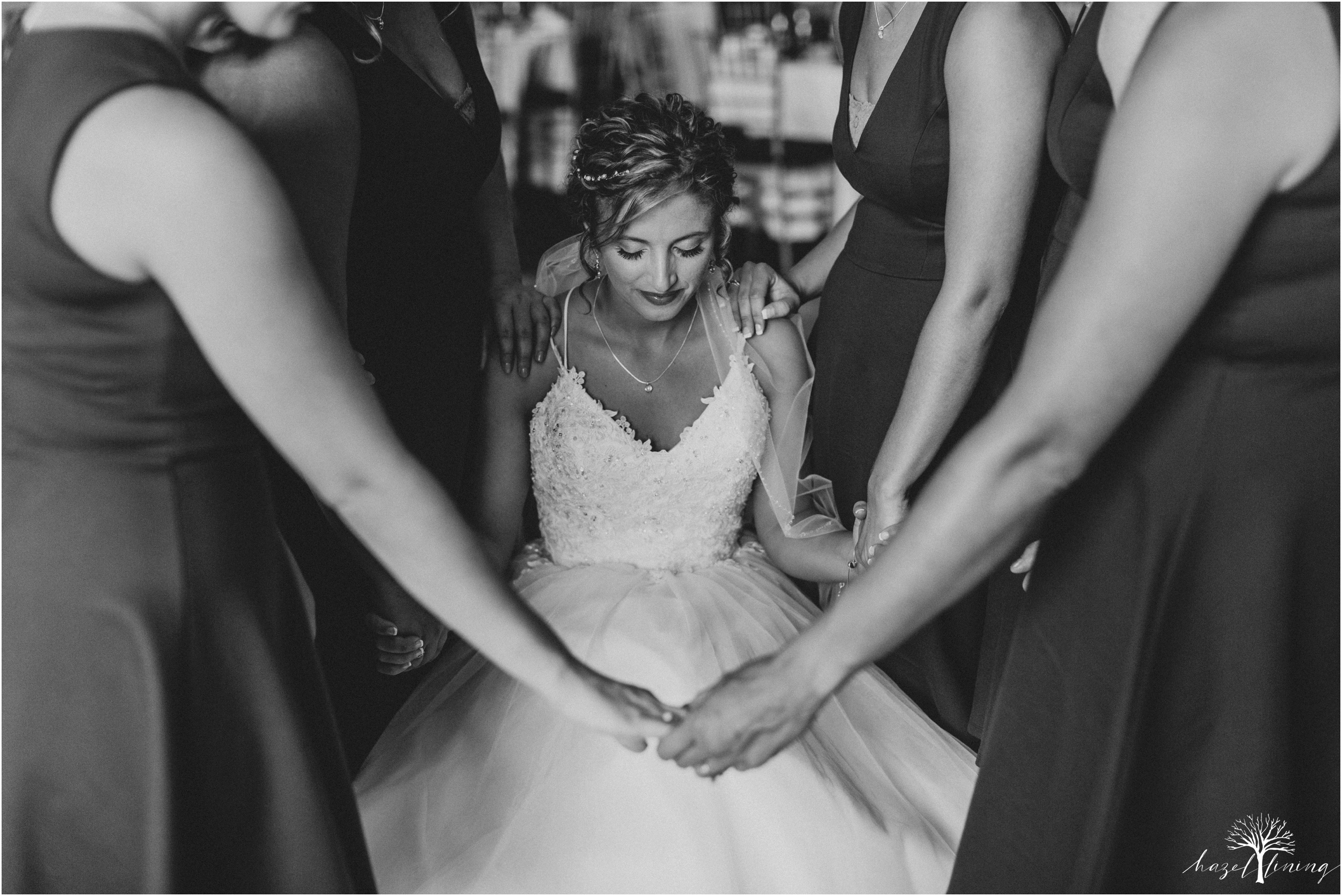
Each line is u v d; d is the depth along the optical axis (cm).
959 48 171
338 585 224
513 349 201
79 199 103
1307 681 125
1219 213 102
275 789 127
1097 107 134
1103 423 111
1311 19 103
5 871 123
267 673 126
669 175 174
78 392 115
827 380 220
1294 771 125
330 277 150
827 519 216
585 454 198
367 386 116
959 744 207
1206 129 100
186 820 122
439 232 202
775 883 166
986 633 199
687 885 162
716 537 208
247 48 139
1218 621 122
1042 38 168
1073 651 129
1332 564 122
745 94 447
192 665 121
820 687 128
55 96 103
